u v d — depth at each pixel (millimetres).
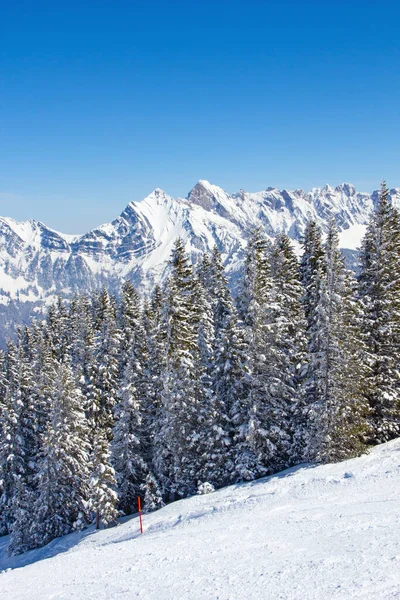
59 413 33906
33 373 45312
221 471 30453
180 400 31484
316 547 12547
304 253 37812
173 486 31625
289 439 30734
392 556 10539
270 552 12914
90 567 15453
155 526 24250
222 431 30094
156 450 33688
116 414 34875
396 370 28312
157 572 13000
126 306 44344
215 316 38688
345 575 9891
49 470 33500
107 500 30156
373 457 24688
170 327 32031
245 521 18188
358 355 27625
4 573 18453
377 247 28953
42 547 31844
